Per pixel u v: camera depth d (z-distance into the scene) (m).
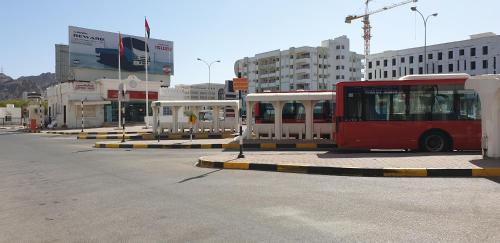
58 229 6.32
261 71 119.19
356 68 115.88
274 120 24.20
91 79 57.59
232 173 11.85
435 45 97.25
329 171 11.55
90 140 28.91
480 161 11.77
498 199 7.63
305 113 23.19
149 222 6.55
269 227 6.10
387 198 7.90
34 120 45.91
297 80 110.00
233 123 28.75
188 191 9.05
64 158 17.00
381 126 16.50
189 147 21.52
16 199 8.75
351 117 16.77
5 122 76.81
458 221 6.18
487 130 12.45
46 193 9.35
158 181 10.55
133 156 17.44
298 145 20.31
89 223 6.61
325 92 22.72
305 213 6.86
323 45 115.50
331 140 21.86
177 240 5.59
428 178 10.24
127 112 52.84
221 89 29.56
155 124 29.38
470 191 8.42
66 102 50.12
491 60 86.94
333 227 6.01
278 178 10.73
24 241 5.75
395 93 16.42
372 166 11.37
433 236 5.48
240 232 5.88
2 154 19.27
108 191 9.33
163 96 55.97
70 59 55.59
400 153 15.45
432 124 16.09
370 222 6.23
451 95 16.05
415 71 102.50
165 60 65.56
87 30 57.12
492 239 5.33
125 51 60.62
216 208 7.37
